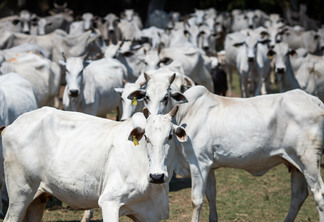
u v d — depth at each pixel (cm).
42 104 1395
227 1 4775
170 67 1431
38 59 1409
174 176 1330
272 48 1666
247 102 938
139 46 1875
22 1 4494
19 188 781
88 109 1330
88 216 962
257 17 4025
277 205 1134
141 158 722
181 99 912
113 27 3145
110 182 721
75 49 2280
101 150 741
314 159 895
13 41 2188
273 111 909
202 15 3725
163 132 696
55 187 760
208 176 969
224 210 1091
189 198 1166
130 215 761
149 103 915
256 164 931
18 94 1043
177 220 1023
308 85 1625
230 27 4038
